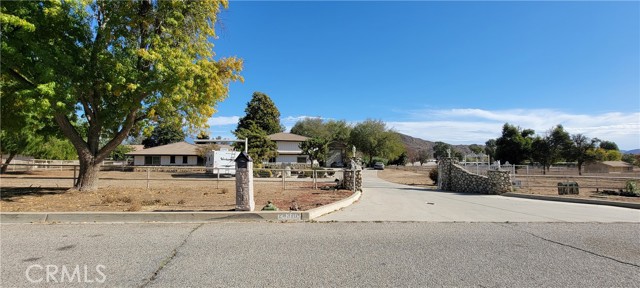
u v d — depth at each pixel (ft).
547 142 147.84
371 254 18.06
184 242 20.26
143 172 129.49
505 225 26.91
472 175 59.11
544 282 14.15
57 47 35.37
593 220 29.55
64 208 31.09
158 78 37.65
